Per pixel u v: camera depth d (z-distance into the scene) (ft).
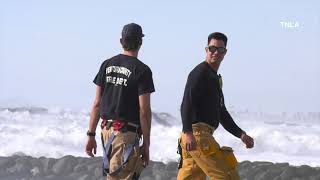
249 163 93.50
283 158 128.16
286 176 87.40
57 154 120.88
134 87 46.01
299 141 142.41
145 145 45.98
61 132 141.38
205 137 51.67
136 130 46.32
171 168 91.61
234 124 55.31
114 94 46.32
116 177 46.16
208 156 51.67
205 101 51.85
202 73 51.78
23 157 96.63
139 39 46.80
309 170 88.38
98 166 92.73
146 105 45.75
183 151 53.62
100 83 47.37
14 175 91.35
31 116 164.86
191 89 51.37
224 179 51.60
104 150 46.52
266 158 127.44
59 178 90.12
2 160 94.89
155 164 93.09
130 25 46.70
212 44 52.31
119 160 45.91
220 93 53.26
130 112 46.06
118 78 46.29
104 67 47.21
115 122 46.14
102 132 46.88
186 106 51.39
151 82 46.16
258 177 87.92
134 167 46.16
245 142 55.26
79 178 89.45
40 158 95.91
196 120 51.72
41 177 90.74
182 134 53.11
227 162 52.01
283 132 159.53
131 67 46.11
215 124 52.70
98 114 47.83
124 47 46.88
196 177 53.72
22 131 141.90
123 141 45.85
